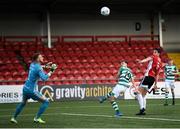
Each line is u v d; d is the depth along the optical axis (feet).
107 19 253.03
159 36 250.16
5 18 239.71
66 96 194.80
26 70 205.87
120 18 254.27
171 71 166.20
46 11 237.04
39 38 237.45
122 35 254.06
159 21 250.78
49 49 230.07
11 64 216.33
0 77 206.90
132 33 255.50
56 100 193.26
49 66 105.91
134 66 225.97
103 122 101.45
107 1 235.81
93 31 251.39
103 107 151.94
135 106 154.92
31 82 99.91
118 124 96.99
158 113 125.49
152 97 203.10
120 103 171.94
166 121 102.63
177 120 104.94
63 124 97.71
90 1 233.76
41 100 101.04
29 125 96.02
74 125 95.50
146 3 245.24
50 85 193.06
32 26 242.58
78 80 211.20
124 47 240.53
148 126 92.63
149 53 237.86
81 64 222.89
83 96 196.65
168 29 259.39
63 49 231.30
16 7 237.86
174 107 150.00
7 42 229.66
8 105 171.53
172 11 258.57
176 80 218.79
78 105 163.73
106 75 218.18
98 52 233.55
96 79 213.66
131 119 108.06
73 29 249.14
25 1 228.84
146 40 251.80
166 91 163.73
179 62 243.60
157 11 253.03
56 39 245.86
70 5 241.14
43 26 243.81
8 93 188.24
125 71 118.62
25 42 232.32
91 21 251.19
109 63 226.17
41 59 101.09
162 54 238.48
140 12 256.32
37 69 99.19
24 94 100.63
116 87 117.91
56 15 246.68
